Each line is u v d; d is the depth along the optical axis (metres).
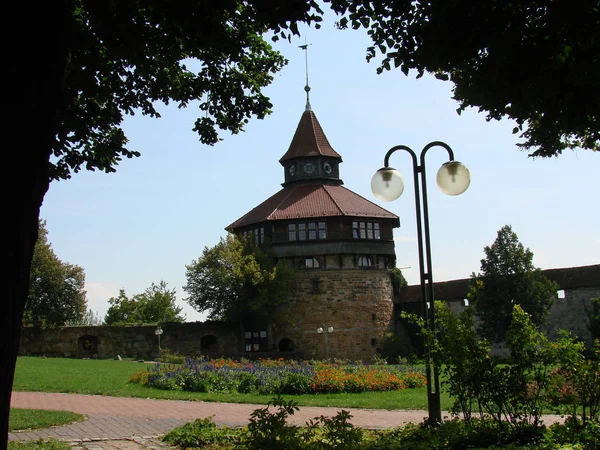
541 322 55.91
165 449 10.91
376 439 10.99
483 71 10.45
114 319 82.12
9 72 5.93
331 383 23.33
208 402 19.86
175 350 56.69
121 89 13.41
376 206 62.12
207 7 10.55
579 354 10.06
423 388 25.05
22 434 12.47
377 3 10.79
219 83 14.29
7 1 5.96
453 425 10.09
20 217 5.96
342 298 59.25
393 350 58.31
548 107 10.43
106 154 13.80
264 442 7.95
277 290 57.34
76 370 32.12
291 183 64.44
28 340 53.88
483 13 9.72
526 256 56.50
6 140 5.89
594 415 10.07
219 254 57.00
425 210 12.16
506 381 9.78
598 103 9.96
